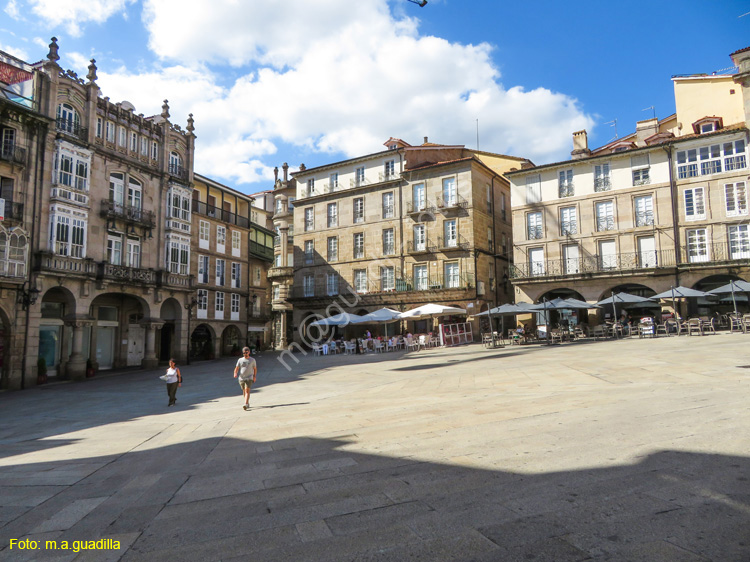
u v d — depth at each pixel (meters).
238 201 42.78
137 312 32.47
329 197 44.50
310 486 5.45
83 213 26.25
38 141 24.17
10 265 22.11
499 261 40.59
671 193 30.78
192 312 35.47
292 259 53.28
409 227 39.94
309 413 10.69
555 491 4.65
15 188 23.11
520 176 36.31
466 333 34.47
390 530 4.08
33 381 22.78
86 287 25.89
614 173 32.94
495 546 3.63
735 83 32.00
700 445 5.72
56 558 4.04
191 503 5.23
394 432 7.82
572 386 11.30
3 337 22.38
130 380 23.72
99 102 28.12
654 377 11.58
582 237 33.62
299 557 3.71
